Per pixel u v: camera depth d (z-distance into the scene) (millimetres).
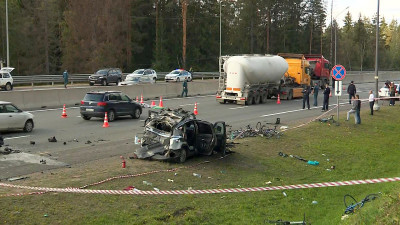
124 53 77750
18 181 11789
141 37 81625
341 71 25578
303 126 24203
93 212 9719
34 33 72375
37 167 13539
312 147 19438
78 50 70438
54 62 77062
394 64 146500
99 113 23984
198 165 14758
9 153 15367
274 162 16391
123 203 10477
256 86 35719
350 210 10844
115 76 51375
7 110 19266
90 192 10508
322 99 41469
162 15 84250
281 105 35219
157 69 79875
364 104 37875
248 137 20391
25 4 74062
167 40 84125
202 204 11156
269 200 12289
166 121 15188
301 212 11680
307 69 43219
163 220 9789
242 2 92500
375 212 9133
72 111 28781
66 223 8969
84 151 16266
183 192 11180
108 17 71750
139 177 12789
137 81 46781
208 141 15812
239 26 94125
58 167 13648
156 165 14289
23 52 72875
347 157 18516
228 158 16172
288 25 96875
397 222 8156
